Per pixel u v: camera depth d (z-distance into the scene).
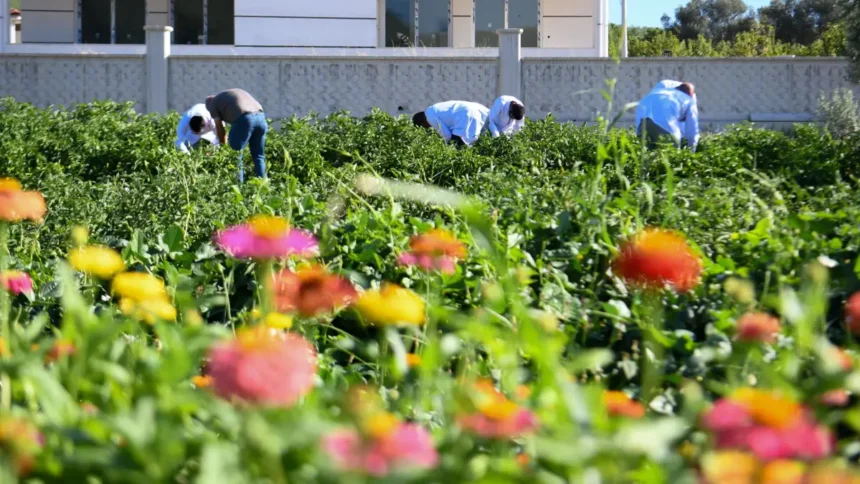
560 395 1.44
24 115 11.33
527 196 4.62
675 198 4.65
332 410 1.68
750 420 1.19
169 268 3.15
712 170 8.18
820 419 1.60
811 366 2.05
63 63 15.05
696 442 1.59
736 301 2.63
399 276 3.49
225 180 7.20
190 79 15.21
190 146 9.77
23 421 1.44
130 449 1.28
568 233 3.51
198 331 1.76
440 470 1.22
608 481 1.24
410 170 10.06
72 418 1.46
